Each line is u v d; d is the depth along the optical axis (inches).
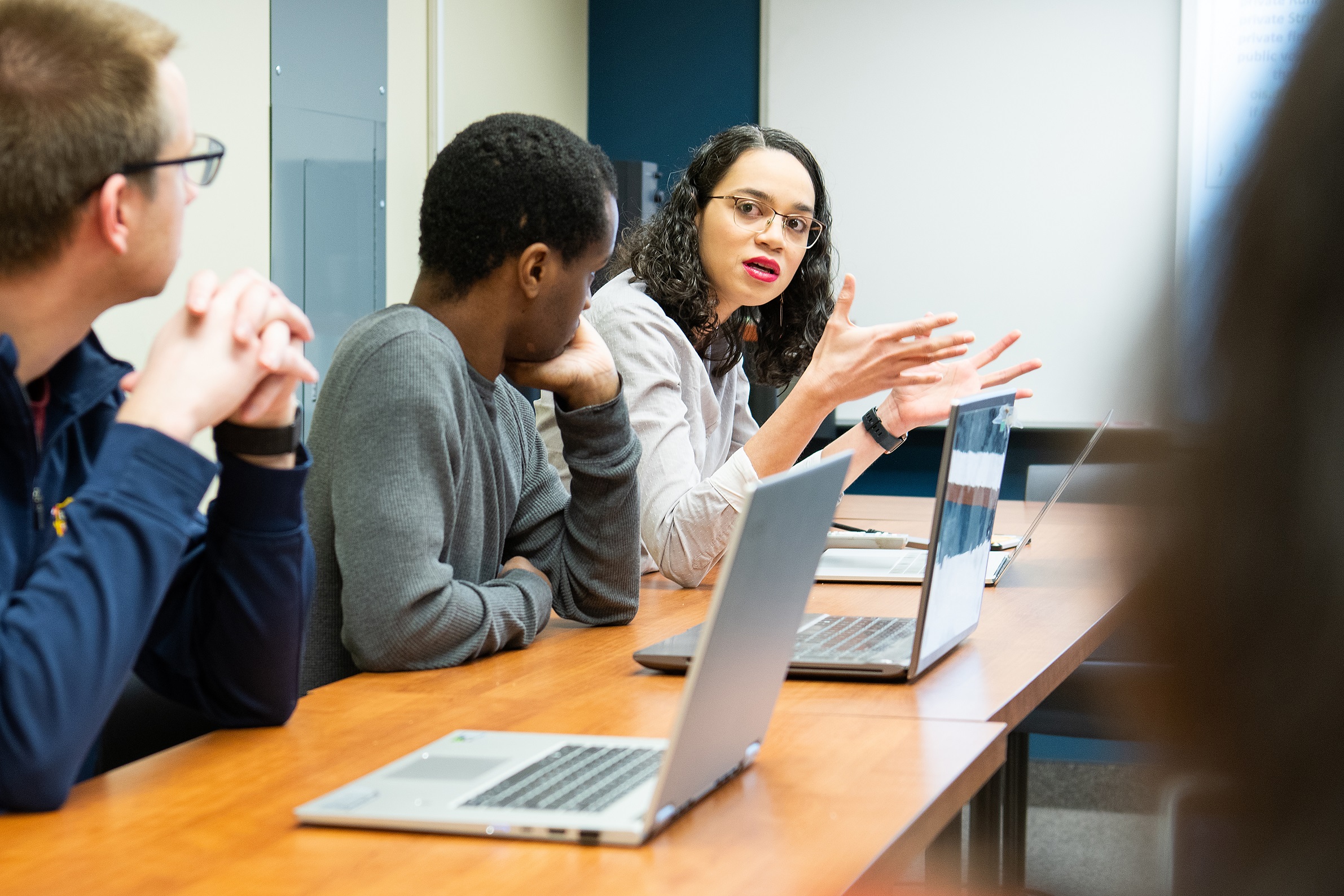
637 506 58.7
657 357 73.9
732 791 33.9
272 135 137.0
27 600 32.7
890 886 29.9
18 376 38.0
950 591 48.9
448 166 53.2
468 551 54.1
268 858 29.2
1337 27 7.9
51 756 31.9
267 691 39.9
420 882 27.6
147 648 41.1
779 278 84.6
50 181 34.9
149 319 121.2
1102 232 167.8
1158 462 9.0
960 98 173.8
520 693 44.8
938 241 175.3
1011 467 171.0
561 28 194.9
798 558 34.6
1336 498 8.1
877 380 63.6
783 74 183.8
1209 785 9.7
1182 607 9.0
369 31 151.9
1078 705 82.1
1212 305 8.6
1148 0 164.6
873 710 42.7
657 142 199.0
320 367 144.8
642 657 47.8
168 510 34.1
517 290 53.6
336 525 49.1
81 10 36.1
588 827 29.7
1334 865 9.2
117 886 27.5
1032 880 103.9
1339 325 8.0
